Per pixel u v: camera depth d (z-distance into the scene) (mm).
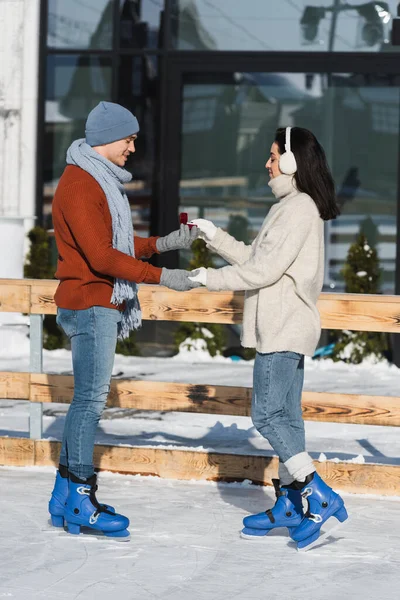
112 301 6875
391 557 6668
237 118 18312
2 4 18422
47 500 8031
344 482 8500
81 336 6969
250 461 8664
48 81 18578
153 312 9086
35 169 18562
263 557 6633
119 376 15016
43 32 18469
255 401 6891
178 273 6730
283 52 18031
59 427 10992
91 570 6281
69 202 6801
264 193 18312
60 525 7281
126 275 6734
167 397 9000
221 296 8961
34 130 18516
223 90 18312
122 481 8758
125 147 7102
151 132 18328
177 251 18188
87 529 7234
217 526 7367
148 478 8867
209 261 17578
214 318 9000
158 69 18250
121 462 8977
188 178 18469
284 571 6332
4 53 18469
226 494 8352
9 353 17250
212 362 17250
